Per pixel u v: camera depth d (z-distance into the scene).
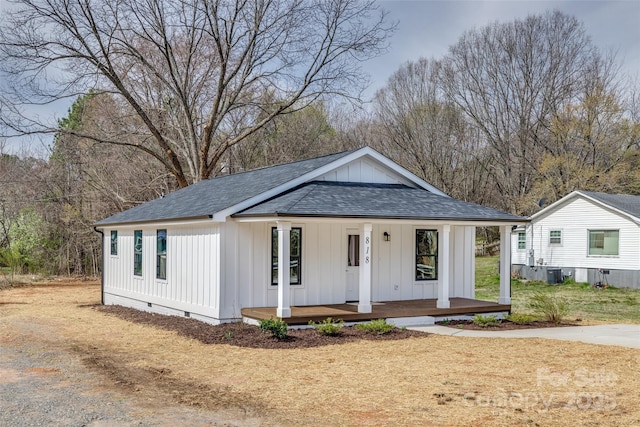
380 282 15.96
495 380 8.35
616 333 13.07
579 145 38.53
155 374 8.89
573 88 40.56
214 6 28.42
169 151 29.88
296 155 38.44
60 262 33.22
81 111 36.34
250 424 6.40
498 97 43.41
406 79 44.66
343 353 10.50
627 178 37.09
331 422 6.47
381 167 16.56
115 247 20.59
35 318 16.38
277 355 10.37
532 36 41.81
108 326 14.61
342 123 45.44
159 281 16.97
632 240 26.83
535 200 37.78
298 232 14.67
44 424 6.36
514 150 43.66
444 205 15.47
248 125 34.78
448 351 10.65
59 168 34.25
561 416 6.64
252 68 30.84
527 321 14.48
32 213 32.84
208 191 18.22
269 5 29.44
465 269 17.34
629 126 37.12
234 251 13.82
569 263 29.69
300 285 14.64
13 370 9.20
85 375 8.81
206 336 12.35
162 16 28.56
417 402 7.24
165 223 15.91
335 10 29.78
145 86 32.28
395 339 11.97
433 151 43.88
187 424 6.38
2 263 32.38
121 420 6.50
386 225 16.09
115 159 33.06
